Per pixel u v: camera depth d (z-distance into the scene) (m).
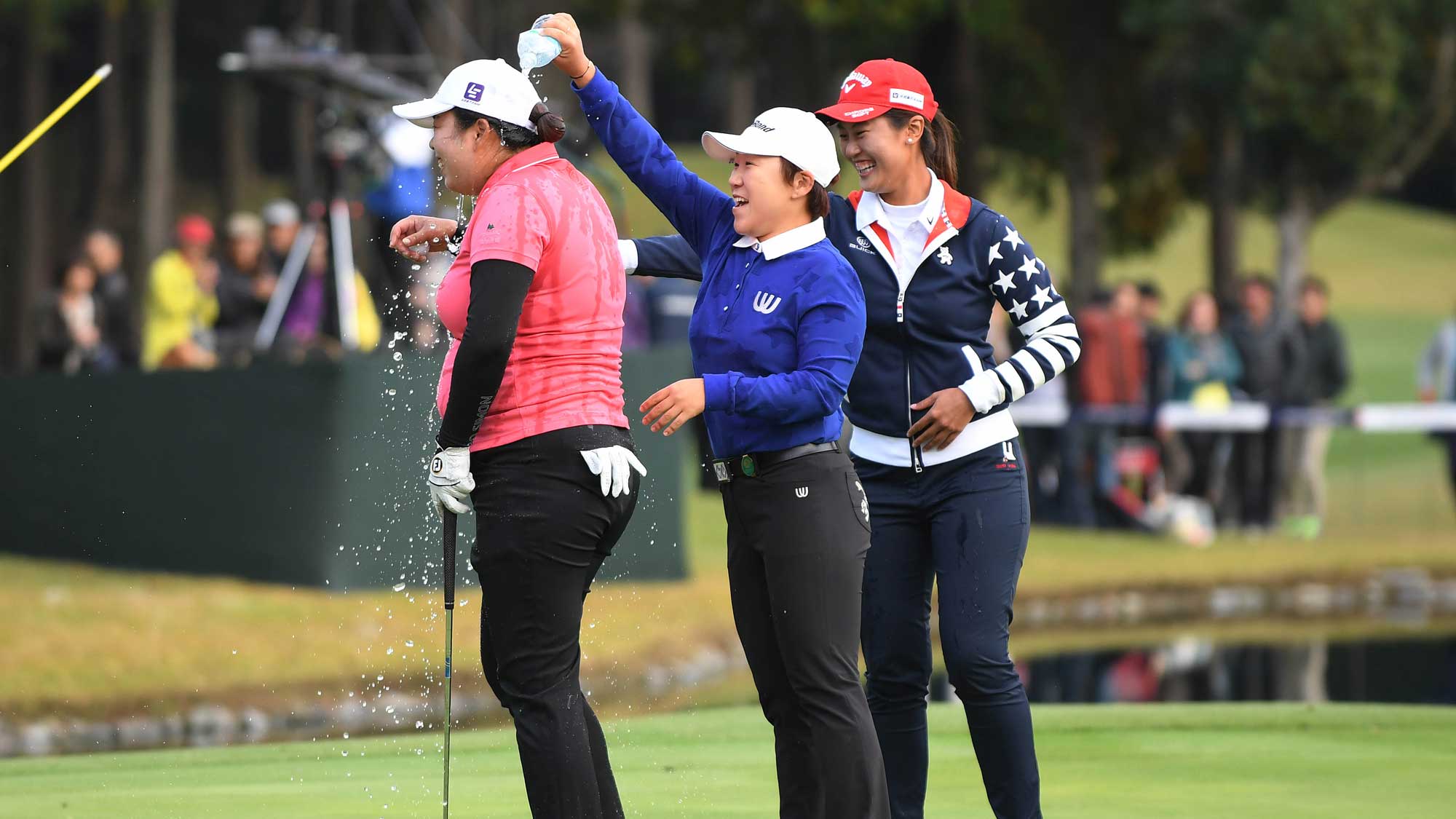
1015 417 51.59
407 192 38.81
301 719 28.45
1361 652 36.16
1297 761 18.56
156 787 17.59
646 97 131.38
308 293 40.09
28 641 30.23
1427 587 46.47
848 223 15.18
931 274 14.88
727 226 14.17
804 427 13.38
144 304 88.12
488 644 13.85
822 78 66.12
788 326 13.39
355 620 32.00
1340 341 52.91
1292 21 61.91
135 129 118.69
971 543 14.73
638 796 16.92
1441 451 84.56
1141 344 51.75
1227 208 71.12
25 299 94.31
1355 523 57.59
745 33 66.50
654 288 50.09
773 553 13.43
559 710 13.11
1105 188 77.50
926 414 14.59
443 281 13.33
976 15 56.97
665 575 38.03
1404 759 18.67
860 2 57.03
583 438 12.93
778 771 14.40
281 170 161.75
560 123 13.07
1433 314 157.00
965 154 58.75
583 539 13.02
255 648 30.30
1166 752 19.16
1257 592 45.00
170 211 93.75
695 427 49.50
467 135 13.14
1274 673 32.84
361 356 33.59
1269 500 52.84
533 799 13.19
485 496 13.02
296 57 39.19
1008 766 14.68
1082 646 37.19
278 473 34.78
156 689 28.06
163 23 93.19
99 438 38.81
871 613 15.20
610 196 34.97
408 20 61.12
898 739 15.34
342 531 33.69
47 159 104.00
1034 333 14.87
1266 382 51.91
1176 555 47.41
